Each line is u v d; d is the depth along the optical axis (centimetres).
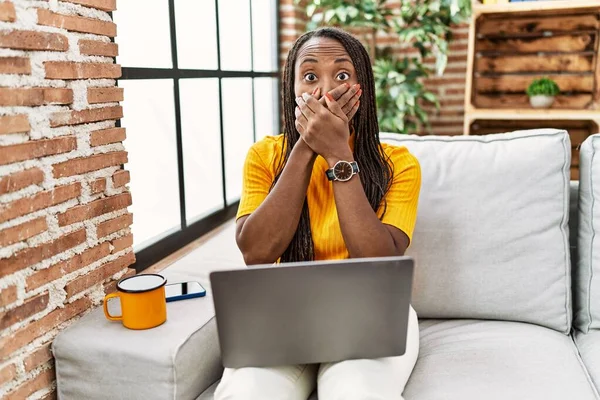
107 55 127
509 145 145
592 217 141
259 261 115
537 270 139
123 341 107
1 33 96
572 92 289
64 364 110
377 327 92
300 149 116
